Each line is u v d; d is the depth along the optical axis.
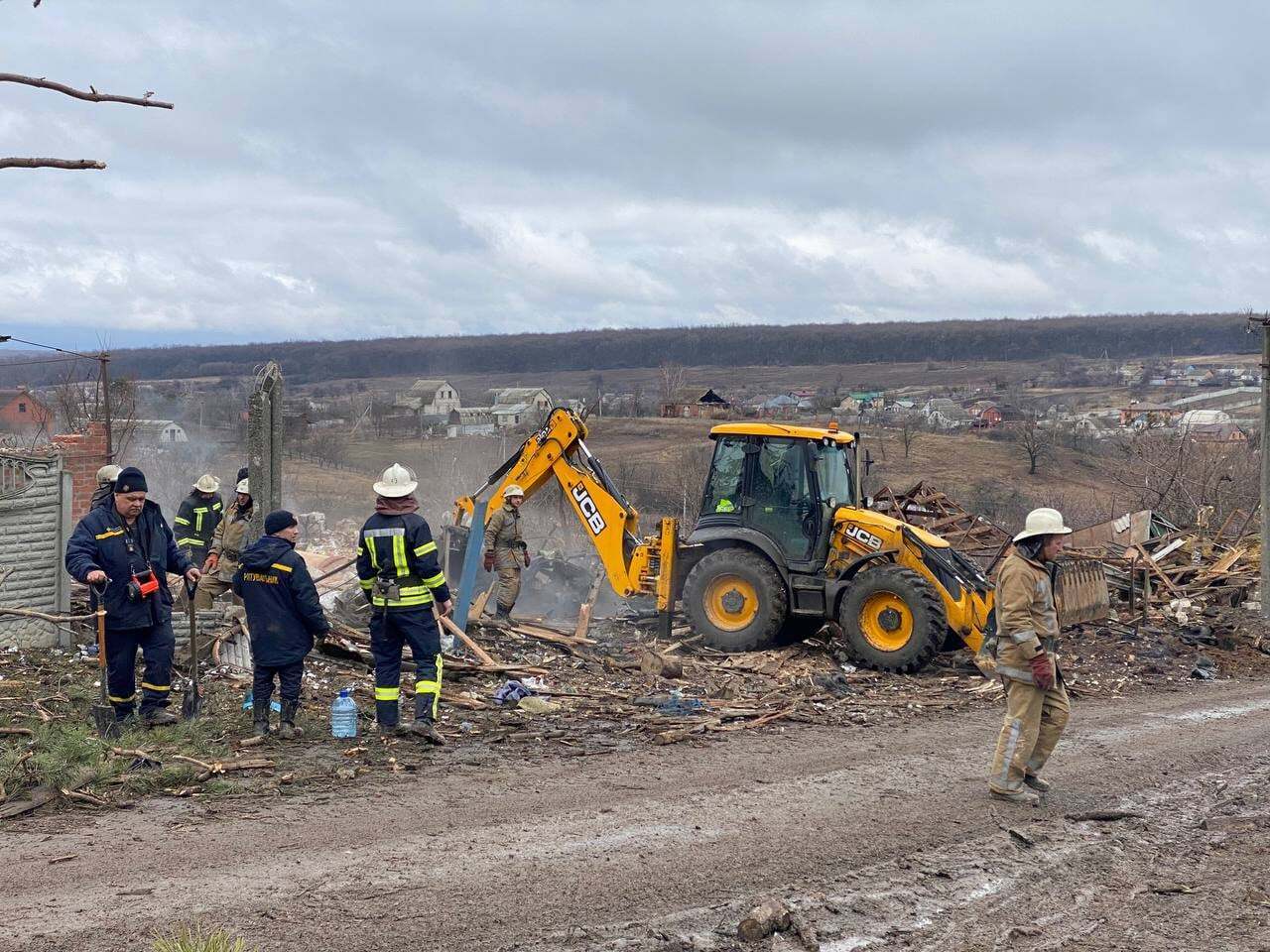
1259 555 20.73
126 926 5.10
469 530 14.63
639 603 15.77
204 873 5.80
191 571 8.77
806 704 10.92
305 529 28.20
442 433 82.25
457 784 7.66
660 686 11.44
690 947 5.14
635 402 109.38
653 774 8.11
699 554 14.10
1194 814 7.54
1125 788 8.11
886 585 12.68
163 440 46.19
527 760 8.42
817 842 6.61
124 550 8.34
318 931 5.12
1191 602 17.66
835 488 13.96
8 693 8.97
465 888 5.71
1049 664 7.52
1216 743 9.76
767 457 13.86
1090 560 16.97
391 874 5.86
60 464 10.64
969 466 73.50
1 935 4.97
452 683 10.72
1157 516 21.75
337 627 11.52
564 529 20.00
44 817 6.70
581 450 14.70
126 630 8.39
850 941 5.30
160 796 7.16
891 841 6.70
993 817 7.25
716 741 9.32
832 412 131.50
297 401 118.69
